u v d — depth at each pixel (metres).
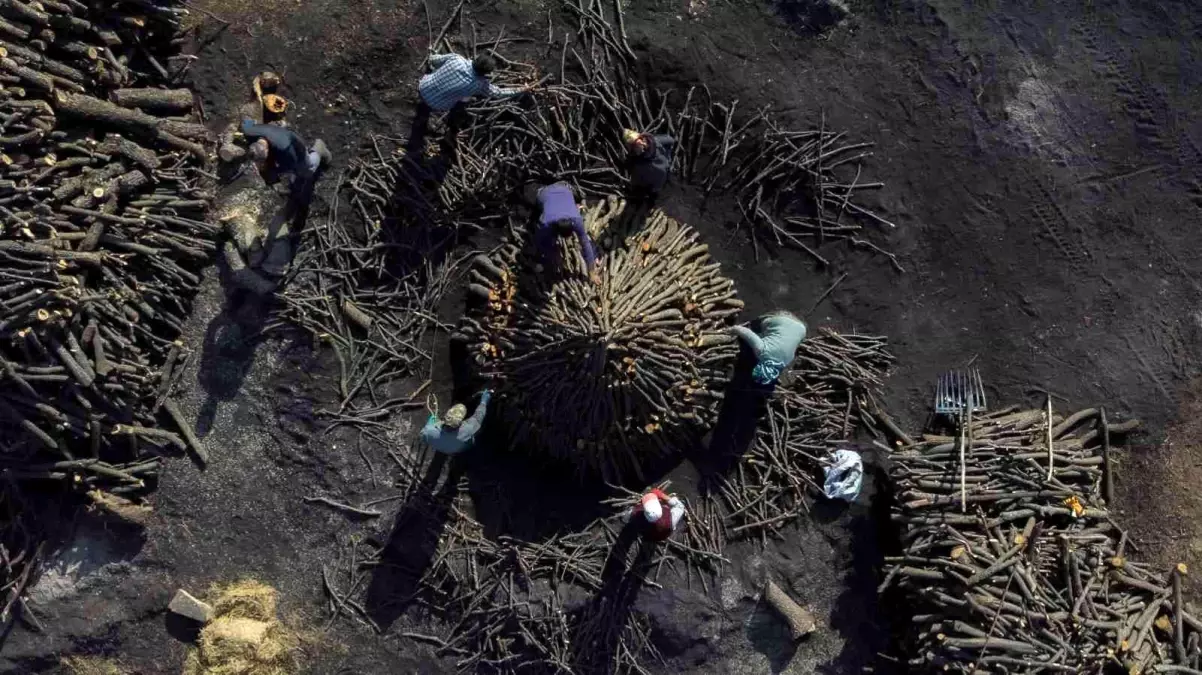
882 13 12.39
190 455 12.45
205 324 12.31
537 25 12.28
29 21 10.82
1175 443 12.38
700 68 12.23
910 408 12.55
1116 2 12.39
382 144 12.29
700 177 12.59
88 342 11.40
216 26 12.21
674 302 11.86
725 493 12.57
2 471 11.74
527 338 11.47
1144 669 11.20
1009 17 12.41
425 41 12.26
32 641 12.43
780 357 11.85
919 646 11.78
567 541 12.54
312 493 12.52
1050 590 11.30
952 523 11.49
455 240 12.51
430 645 12.64
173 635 12.65
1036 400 12.48
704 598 12.49
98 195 11.10
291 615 12.64
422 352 12.59
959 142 12.44
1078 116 12.39
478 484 12.62
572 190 12.40
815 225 12.58
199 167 12.15
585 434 11.91
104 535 12.43
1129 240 12.44
